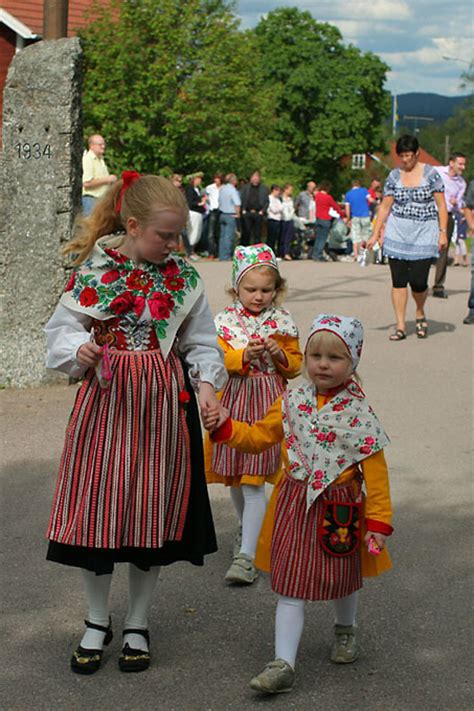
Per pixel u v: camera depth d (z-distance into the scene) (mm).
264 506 4781
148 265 3855
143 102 27047
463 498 5902
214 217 22938
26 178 8320
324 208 23188
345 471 3807
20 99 8297
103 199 3885
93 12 27734
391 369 9414
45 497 5801
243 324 4969
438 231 10672
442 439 7109
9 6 26281
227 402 4887
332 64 58281
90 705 3625
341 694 3729
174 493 3820
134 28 27047
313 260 23562
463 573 4848
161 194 3732
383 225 10977
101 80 26922
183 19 27609
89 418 3801
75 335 3814
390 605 4492
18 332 8406
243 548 4738
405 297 10867
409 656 4035
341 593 3771
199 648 4086
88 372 3875
